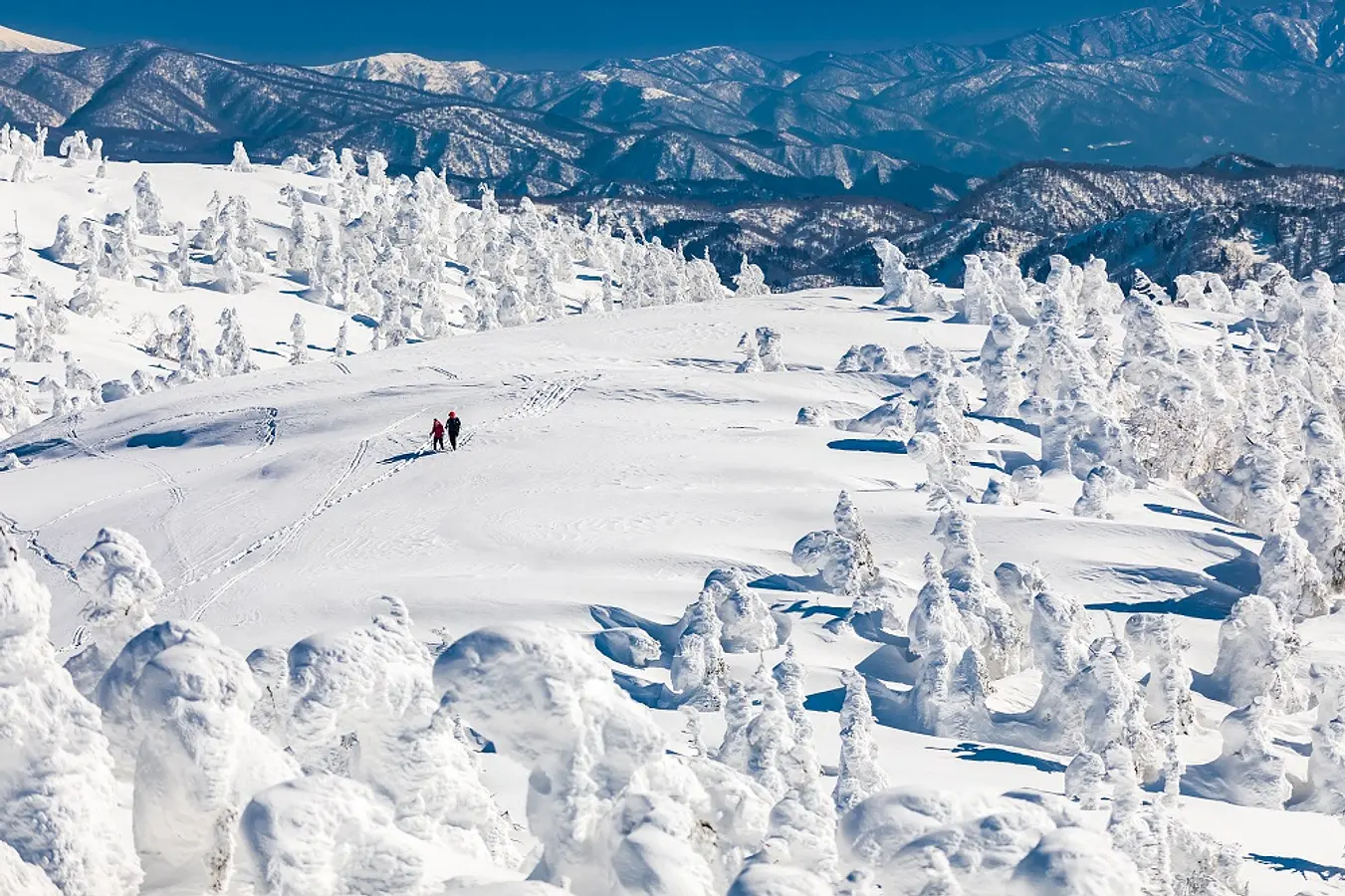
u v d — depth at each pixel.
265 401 86.44
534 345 100.56
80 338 145.38
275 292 176.75
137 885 11.41
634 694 40.06
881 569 51.91
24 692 11.34
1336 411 90.06
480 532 56.69
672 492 60.66
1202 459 73.94
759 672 30.62
